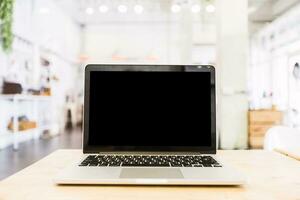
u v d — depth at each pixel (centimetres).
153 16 1047
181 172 70
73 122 1017
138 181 65
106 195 59
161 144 90
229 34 511
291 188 65
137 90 91
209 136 90
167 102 91
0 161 414
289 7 809
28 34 659
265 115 507
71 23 1034
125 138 90
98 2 912
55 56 847
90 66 92
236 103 512
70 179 65
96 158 83
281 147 139
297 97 778
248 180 71
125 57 1150
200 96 91
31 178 72
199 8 838
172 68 92
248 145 510
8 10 548
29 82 673
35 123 622
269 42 966
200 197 59
